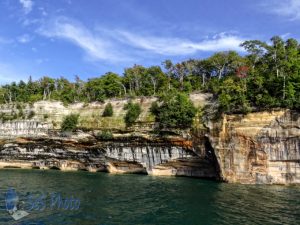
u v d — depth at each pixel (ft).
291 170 175.42
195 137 208.95
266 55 233.55
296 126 174.60
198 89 243.81
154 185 175.32
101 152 245.65
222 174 190.39
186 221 103.91
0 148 274.16
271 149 179.32
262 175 179.52
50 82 354.74
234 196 143.23
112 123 246.47
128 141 234.38
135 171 239.91
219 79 236.63
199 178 209.46
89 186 169.89
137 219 105.81
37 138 262.26
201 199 136.46
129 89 312.71
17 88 357.82
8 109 283.18
